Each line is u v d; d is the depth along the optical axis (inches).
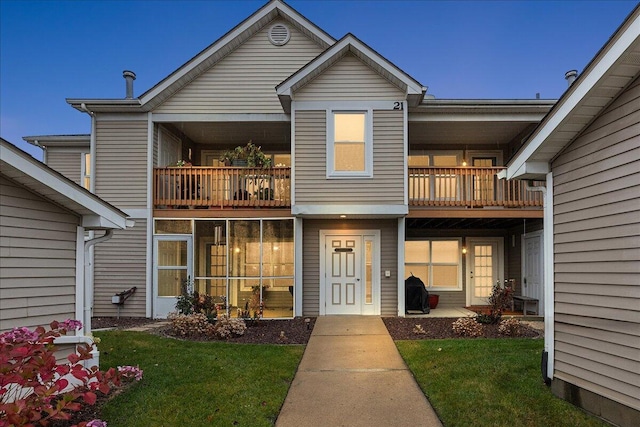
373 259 392.2
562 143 178.9
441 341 276.8
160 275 396.8
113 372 137.3
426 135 461.7
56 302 184.2
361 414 170.4
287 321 363.6
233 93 407.5
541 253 402.0
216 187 397.4
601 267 158.2
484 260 490.9
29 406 110.7
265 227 392.2
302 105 368.5
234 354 243.9
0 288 163.6
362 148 368.5
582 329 166.9
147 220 397.4
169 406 166.6
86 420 151.6
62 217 188.9
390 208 361.1
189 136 470.9
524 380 195.3
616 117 153.0
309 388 199.6
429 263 489.7
